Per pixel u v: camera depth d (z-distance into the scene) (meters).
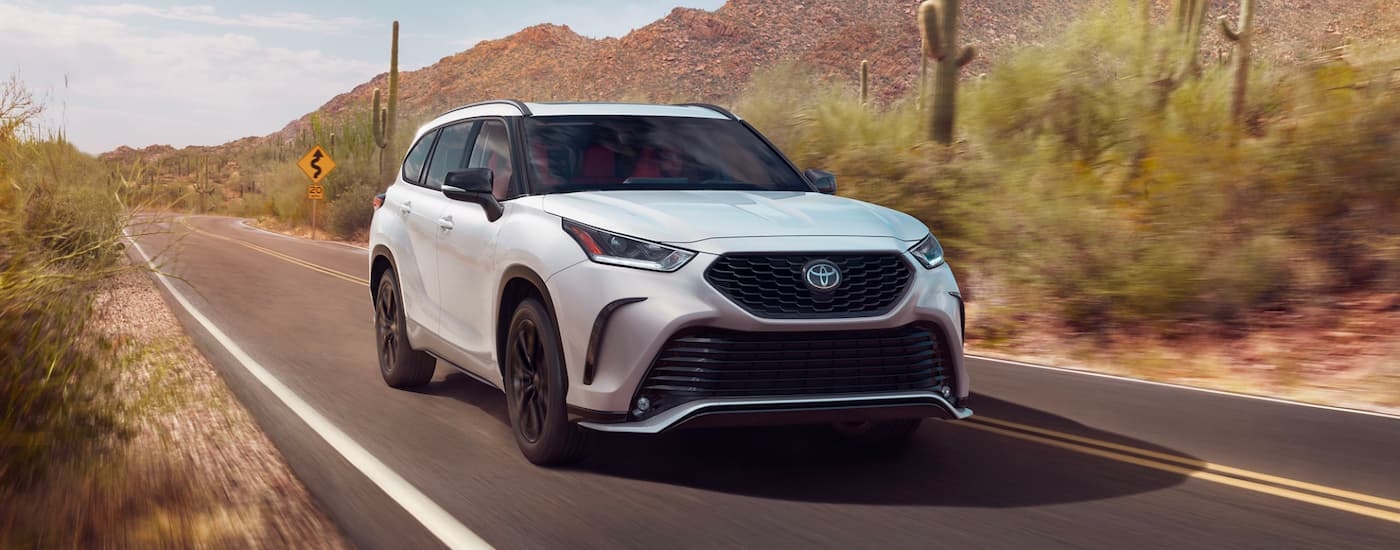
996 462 5.50
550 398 5.11
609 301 4.77
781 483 5.05
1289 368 8.47
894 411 4.88
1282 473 5.33
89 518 4.44
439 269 6.57
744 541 4.21
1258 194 10.21
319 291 15.05
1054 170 12.09
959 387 5.14
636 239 4.85
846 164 12.98
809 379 4.74
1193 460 5.59
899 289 4.90
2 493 4.57
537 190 5.76
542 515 4.55
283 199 44.25
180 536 4.27
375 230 7.88
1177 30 14.38
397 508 4.65
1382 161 9.63
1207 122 12.83
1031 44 15.73
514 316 5.48
